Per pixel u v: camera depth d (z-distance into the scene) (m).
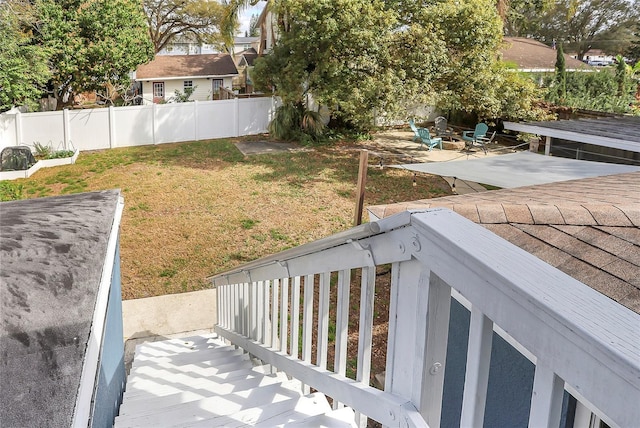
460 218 1.30
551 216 3.06
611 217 3.00
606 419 0.91
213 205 11.59
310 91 16.66
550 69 22.61
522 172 9.31
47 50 15.77
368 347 1.86
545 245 2.77
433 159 15.62
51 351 1.33
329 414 2.50
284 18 16.88
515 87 16.27
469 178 8.94
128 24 17.92
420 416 1.39
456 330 3.74
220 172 14.15
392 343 1.56
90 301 1.57
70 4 16.83
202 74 27.75
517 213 3.13
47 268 1.72
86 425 1.27
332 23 14.20
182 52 33.59
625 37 35.81
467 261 1.09
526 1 31.47
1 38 13.62
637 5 35.19
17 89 14.24
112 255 2.22
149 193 12.33
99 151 16.62
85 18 16.72
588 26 36.84
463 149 17.02
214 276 5.42
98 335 1.55
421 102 15.32
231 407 2.98
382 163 14.80
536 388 0.91
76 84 17.78
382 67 14.91
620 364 0.71
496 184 8.59
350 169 14.55
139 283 8.09
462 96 15.82
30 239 1.96
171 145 17.45
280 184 13.13
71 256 1.86
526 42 27.80
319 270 2.32
